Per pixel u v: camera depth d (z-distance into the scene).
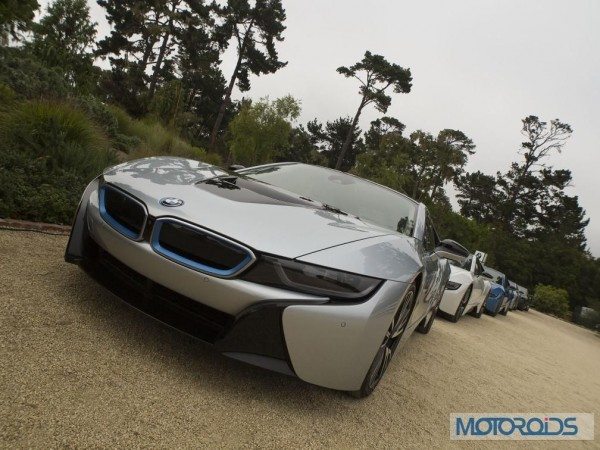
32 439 1.40
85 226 2.35
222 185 2.47
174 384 1.98
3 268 2.55
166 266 2.01
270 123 26.48
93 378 1.82
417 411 2.73
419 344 4.61
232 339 1.98
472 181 67.56
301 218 2.29
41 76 9.20
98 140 5.97
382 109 46.72
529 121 60.72
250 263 1.96
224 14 39.88
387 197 3.37
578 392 5.16
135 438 1.57
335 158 63.78
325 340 2.00
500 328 9.59
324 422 2.14
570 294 53.03
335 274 2.01
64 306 2.32
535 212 63.72
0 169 3.91
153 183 2.31
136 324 2.38
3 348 1.81
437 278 3.92
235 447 1.72
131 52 38.34
